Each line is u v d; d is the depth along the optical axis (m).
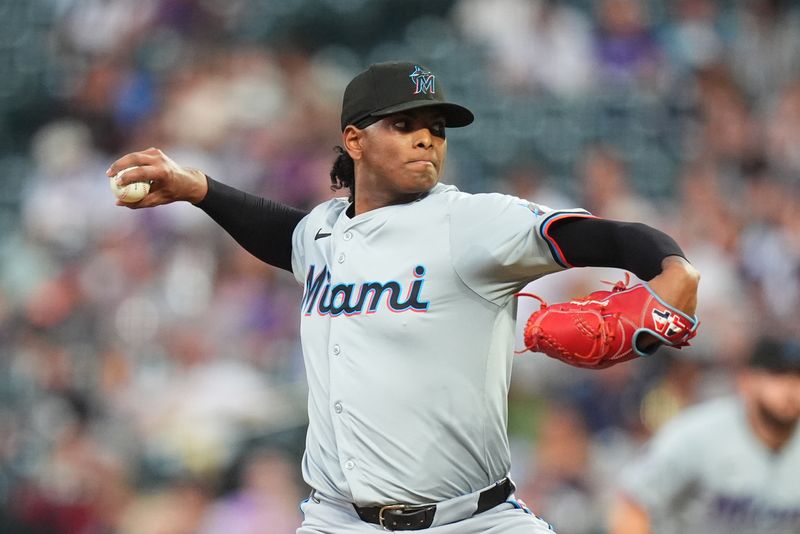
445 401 11.84
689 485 20.11
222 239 39.41
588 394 31.69
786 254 39.44
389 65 12.20
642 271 10.52
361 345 12.05
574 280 34.91
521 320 33.16
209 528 29.28
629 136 46.00
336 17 51.81
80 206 43.91
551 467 29.14
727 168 45.84
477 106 46.78
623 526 20.22
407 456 11.89
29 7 55.81
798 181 43.62
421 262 11.89
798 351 19.28
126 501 31.16
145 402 33.78
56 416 33.22
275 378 34.47
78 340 37.19
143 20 52.03
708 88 48.38
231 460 31.58
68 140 47.31
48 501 31.05
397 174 12.12
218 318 36.22
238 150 44.06
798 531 19.72
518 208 11.61
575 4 49.19
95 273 39.75
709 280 37.81
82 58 53.12
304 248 13.45
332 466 12.40
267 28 51.66
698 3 50.59
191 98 46.16
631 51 48.41
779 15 51.16
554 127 45.84
